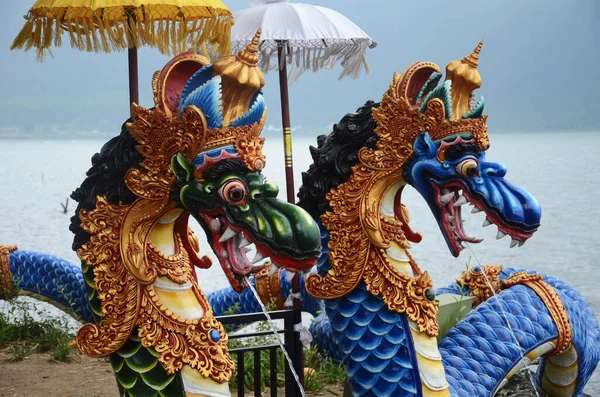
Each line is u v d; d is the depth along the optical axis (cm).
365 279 422
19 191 2731
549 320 500
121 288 347
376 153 421
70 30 391
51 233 1575
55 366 639
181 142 334
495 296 506
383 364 418
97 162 352
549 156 5272
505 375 481
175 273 351
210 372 346
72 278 672
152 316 346
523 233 413
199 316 353
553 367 531
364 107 431
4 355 665
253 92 336
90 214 350
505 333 485
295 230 325
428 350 421
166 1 377
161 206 345
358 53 533
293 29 498
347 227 425
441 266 1187
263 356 617
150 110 338
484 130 419
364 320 423
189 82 335
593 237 1446
